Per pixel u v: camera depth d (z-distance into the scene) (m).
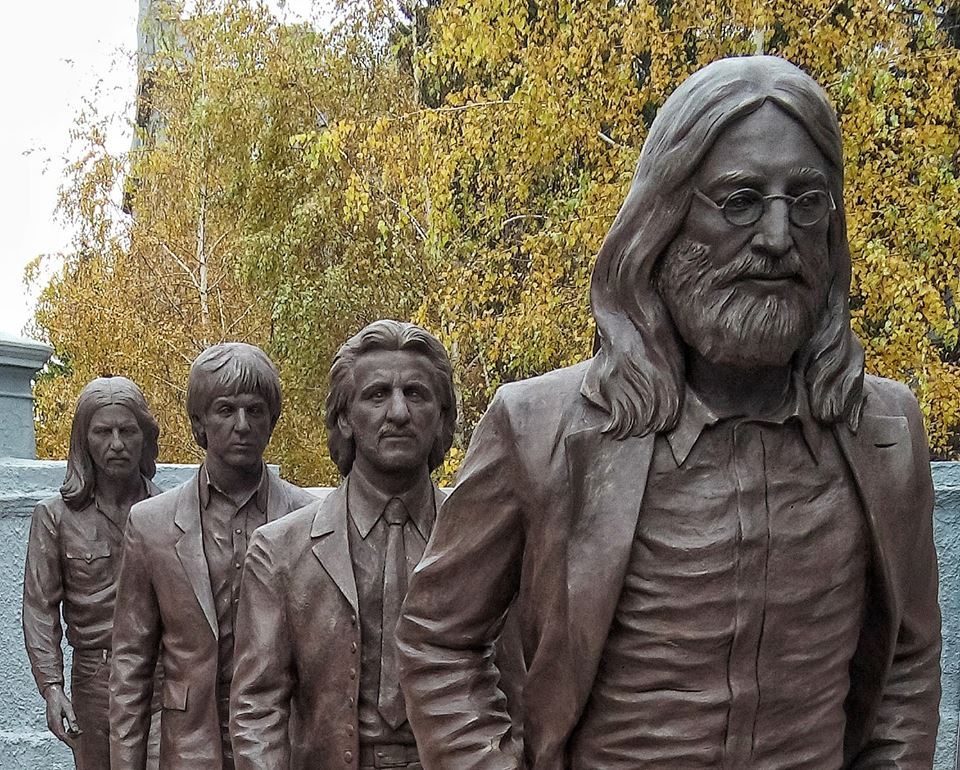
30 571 5.05
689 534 1.78
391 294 15.05
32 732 6.57
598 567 1.78
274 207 15.91
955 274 8.21
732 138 1.71
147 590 3.74
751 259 1.70
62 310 18.75
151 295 18.44
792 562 1.79
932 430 8.33
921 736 1.95
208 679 3.62
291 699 3.11
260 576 3.06
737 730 1.77
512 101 9.12
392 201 13.10
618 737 1.81
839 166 1.76
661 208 1.76
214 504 3.73
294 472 15.87
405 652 1.98
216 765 3.60
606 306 1.85
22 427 7.26
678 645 1.78
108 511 5.05
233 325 17.81
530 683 1.88
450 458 9.66
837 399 1.81
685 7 8.51
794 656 1.80
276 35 16.36
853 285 8.09
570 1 8.83
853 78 8.05
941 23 9.67
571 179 9.48
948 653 5.25
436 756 1.94
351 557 3.04
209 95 16.38
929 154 8.09
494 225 9.68
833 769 1.84
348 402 3.08
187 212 18.16
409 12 16.05
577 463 1.81
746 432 1.81
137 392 5.06
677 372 1.80
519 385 1.90
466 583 1.93
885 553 1.84
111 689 3.75
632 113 8.73
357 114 15.06
